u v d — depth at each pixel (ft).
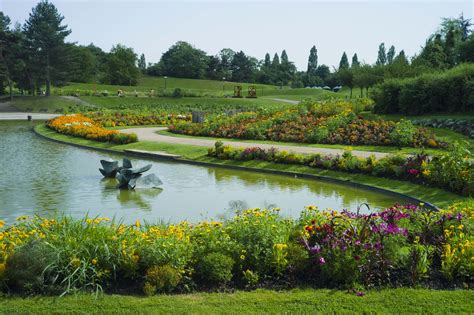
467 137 77.20
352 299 22.57
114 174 61.36
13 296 23.11
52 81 239.50
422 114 96.07
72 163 73.92
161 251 25.27
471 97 86.74
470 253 25.26
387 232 26.00
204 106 211.41
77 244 25.44
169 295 23.56
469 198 43.50
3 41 226.38
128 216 42.93
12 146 95.45
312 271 25.40
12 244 25.54
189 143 90.27
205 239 27.02
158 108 193.16
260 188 55.93
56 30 229.66
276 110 114.11
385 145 78.28
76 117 132.46
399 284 24.35
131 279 25.08
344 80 194.90
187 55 436.76
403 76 142.31
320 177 60.70
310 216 30.81
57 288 23.54
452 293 23.15
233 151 73.26
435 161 50.83
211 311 21.52
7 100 223.92
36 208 45.44
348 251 24.72
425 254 25.11
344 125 88.28
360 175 58.54
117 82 369.30
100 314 21.29
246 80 467.11
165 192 53.42
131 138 93.66
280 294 23.40
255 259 25.67
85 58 355.36
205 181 60.29
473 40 143.33
